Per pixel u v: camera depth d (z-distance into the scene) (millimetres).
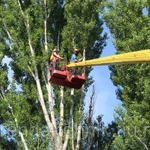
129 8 33812
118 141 29656
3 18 41188
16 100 37688
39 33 40406
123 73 32281
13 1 41531
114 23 33969
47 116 37000
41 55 40250
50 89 38719
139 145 28859
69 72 18828
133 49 32094
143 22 33312
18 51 39438
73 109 37156
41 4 41875
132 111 29844
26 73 40219
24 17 40750
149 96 29953
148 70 31359
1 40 40938
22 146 35625
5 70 40062
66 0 40344
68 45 38688
